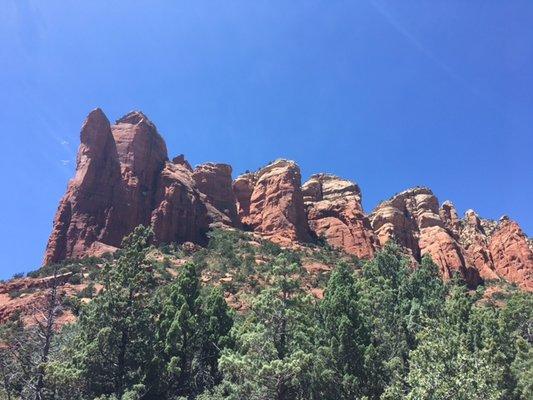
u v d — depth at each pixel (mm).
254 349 38156
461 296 54062
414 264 113750
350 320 41219
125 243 50906
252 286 77812
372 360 38688
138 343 44219
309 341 41250
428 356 32812
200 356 44094
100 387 42656
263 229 126125
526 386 38219
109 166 113875
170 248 99812
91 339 44781
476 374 30875
